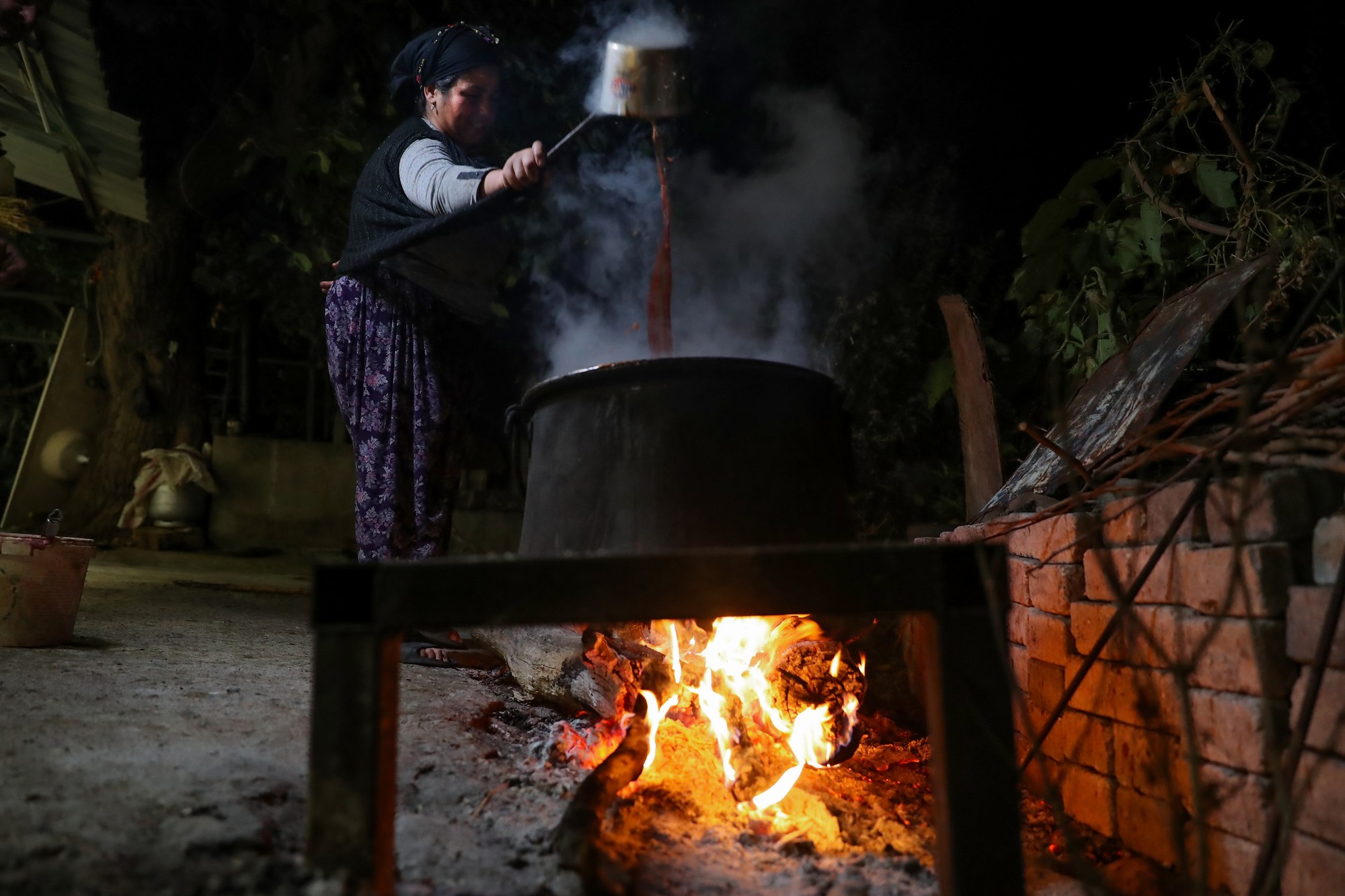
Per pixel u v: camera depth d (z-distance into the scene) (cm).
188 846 167
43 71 566
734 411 254
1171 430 256
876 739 330
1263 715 179
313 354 952
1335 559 172
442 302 359
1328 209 331
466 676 348
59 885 152
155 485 866
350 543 926
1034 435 242
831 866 205
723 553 155
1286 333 328
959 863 152
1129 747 223
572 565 155
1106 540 242
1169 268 379
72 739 222
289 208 872
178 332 910
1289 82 373
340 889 146
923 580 157
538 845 196
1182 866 162
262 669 329
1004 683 155
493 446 924
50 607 338
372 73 668
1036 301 421
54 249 956
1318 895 167
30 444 875
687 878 190
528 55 673
